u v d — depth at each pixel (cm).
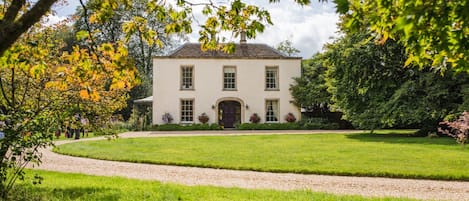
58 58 647
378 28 363
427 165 970
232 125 3094
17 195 602
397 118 2058
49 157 1201
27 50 470
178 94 3038
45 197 607
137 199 597
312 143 1616
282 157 1148
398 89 2020
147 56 4509
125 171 944
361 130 2792
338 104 2281
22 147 563
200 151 1333
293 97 3086
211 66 3077
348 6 268
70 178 816
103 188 688
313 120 3034
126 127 2945
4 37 299
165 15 530
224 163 1027
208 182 798
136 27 504
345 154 1209
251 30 510
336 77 2222
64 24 712
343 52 2108
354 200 600
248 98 3089
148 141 1764
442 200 633
